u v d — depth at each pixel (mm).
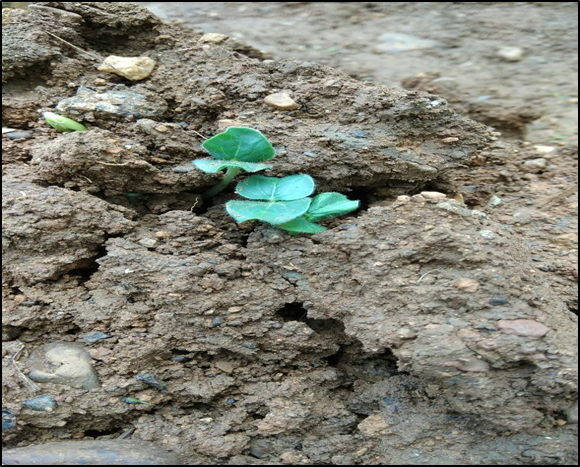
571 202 514
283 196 439
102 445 392
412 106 475
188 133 477
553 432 397
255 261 434
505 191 528
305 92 492
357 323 412
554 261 464
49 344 416
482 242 417
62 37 508
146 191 452
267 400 419
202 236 442
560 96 602
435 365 393
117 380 410
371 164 463
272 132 469
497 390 392
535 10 727
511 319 398
